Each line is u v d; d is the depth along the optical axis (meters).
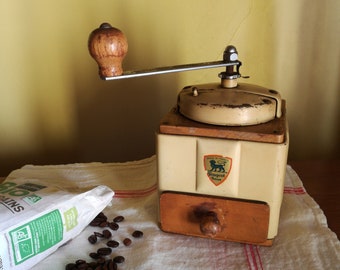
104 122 0.68
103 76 0.39
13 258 0.36
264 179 0.38
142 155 0.71
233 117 0.38
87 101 0.67
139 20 0.62
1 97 0.66
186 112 0.41
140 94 0.67
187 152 0.39
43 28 0.62
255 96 0.40
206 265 0.39
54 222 0.39
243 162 0.38
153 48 0.63
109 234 0.43
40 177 0.55
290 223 0.45
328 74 0.66
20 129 0.68
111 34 0.37
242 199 0.40
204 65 0.42
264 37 0.63
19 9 0.61
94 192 0.44
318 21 0.62
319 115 0.68
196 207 0.41
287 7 0.61
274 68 0.65
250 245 0.42
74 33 0.62
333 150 0.71
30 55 0.64
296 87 0.66
